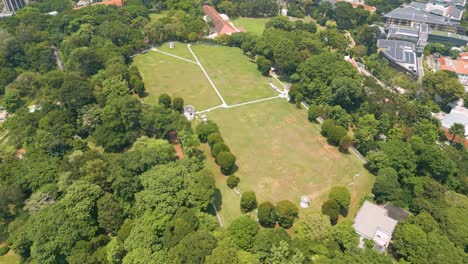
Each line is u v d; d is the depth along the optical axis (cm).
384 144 11262
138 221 8525
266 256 7962
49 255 8031
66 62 16662
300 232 8631
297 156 11875
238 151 11969
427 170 10838
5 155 11250
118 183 9144
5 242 9312
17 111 13875
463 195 10375
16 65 17175
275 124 13412
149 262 7550
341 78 13562
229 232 8531
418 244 8156
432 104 15750
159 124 12100
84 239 8588
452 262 7706
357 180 11012
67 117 12319
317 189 10619
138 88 14362
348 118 12888
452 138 13262
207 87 15625
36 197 9131
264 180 10862
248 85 15950
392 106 13550
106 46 16788
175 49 18962
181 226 8106
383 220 8806
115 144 11644
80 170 9519
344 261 7438
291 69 16088
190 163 10475
